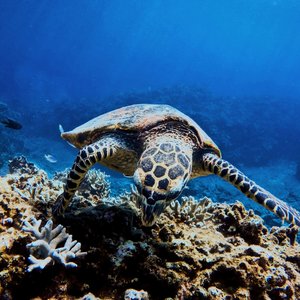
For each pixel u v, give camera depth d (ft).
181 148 3.01
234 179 3.11
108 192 5.32
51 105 29.35
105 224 2.66
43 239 2.31
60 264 2.31
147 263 2.47
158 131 3.33
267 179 18.61
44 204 2.92
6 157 11.89
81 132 3.68
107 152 2.96
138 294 2.13
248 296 2.40
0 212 2.50
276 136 24.61
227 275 2.52
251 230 3.23
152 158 2.77
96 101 25.07
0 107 16.03
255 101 28.76
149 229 2.83
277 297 2.50
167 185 2.56
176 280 2.39
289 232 3.83
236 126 22.17
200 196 12.33
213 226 3.44
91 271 2.44
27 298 2.27
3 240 2.25
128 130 3.29
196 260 2.53
